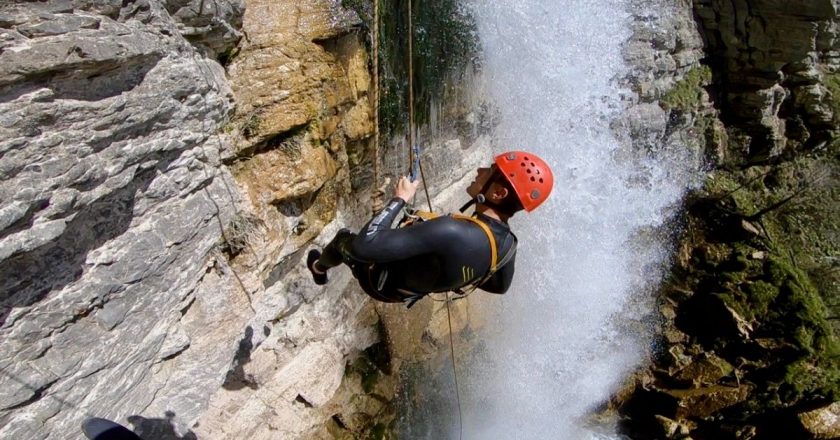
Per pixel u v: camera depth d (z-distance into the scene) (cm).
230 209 549
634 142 1420
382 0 712
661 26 1384
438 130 880
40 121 344
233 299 570
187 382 526
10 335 364
